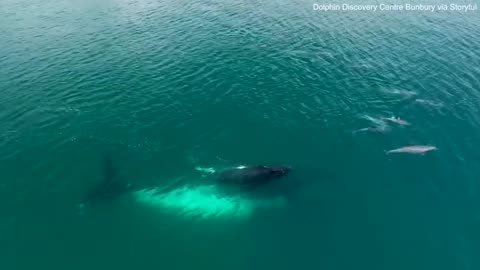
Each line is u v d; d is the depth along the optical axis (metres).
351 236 30.23
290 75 50.75
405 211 32.16
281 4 76.44
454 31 65.06
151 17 70.50
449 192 33.72
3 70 52.62
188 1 78.25
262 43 59.84
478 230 30.53
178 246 29.33
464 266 28.03
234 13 72.00
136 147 38.81
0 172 35.69
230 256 28.75
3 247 29.12
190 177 35.28
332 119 42.44
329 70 52.00
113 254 28.72
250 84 48.81
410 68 52.81
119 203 32.69
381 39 61.50
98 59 55.47
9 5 77.94
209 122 42.12
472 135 39.94
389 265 28.25
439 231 30.53
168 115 43.31
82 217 31.48
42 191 33.91
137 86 48.72
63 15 72.31
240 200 32.91
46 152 38.16
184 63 53.97
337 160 37.09
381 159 37.09
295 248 29.34
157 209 32.16
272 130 40.94
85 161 37.16
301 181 34.69
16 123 42.06
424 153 37.53
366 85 48.62
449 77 50.66
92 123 42.12
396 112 43.53
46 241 29.61
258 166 34.47
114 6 76.06
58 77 50.94
